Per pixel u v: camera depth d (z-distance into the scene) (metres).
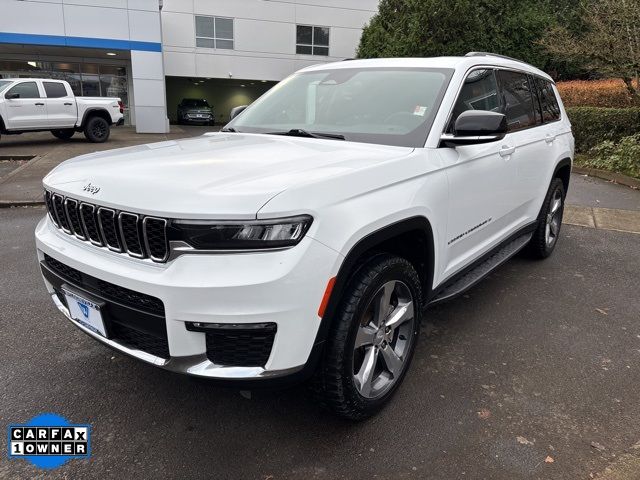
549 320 3.80
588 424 2.60
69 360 3.13
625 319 3.86
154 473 2.23
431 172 2.73
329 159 2.50
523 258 5.26
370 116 3.17
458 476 2.23
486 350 3.33
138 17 19.75
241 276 1.93
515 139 3.87
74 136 18.91
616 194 8.91
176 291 1.95
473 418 2.63
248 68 28.30
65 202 2.44
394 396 2.80
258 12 27.61
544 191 4.62
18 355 3.17
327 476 2.22
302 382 2.21
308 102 3.57
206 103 30.50
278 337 2.00
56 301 2.78
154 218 2.01
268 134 3.34
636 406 2.76
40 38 19.17
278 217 1.95
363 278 2.30
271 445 2.41
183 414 2.63
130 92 24.44
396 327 2.65
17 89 14.25
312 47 28.81
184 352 2.03
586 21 12.54
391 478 2.22
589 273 4.85
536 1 21.62
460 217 3.09
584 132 12.53
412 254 2.85
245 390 2.09
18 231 6.07
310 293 2.02
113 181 2.26
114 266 2.17
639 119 11.53
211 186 2.07
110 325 2.30
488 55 3.88
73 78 23.48
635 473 2.24
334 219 2.10
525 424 2.59
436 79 3.22
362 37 24.81
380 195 2.36
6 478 2.19
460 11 16.62
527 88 4.39
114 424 2.54
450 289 3.27
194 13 26.88
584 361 3.22
